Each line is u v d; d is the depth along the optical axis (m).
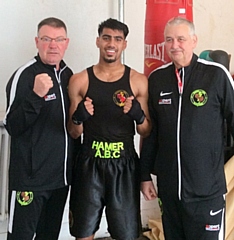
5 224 2.81
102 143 2.09
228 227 2.60
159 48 2.34
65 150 2.12
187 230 2.04
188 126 1.95
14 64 2.72
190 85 1.97
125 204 2.11
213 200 2.00
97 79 2.09
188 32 1.95
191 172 1.96
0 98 2.72
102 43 2.05
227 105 1.96
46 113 2.06
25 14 2.70
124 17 2.96
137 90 2.11
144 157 2.18
